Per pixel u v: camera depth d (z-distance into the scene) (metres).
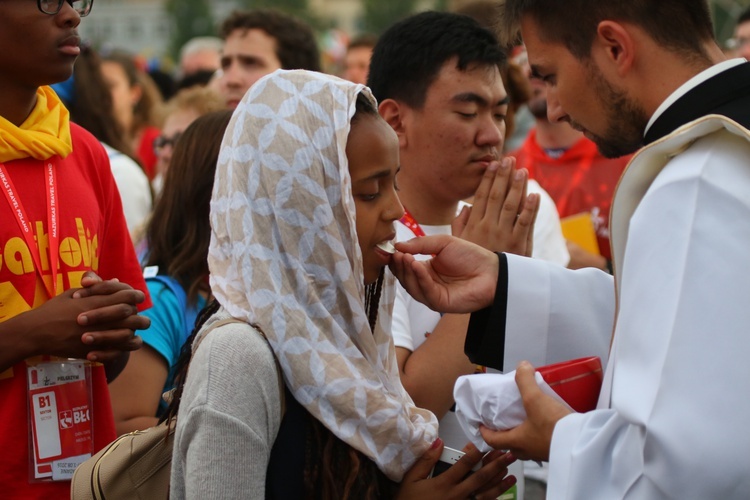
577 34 2.08
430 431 2.17
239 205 2.03
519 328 2.43
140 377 2.88
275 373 1.97
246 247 2.01
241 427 1.90
